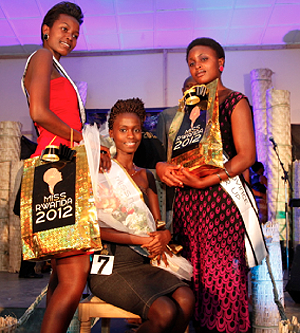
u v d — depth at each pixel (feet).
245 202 5.57
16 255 15.65
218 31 21.42
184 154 5.70
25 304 9.96
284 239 17.62
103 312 5.08
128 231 5.30
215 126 5.42
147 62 22.85
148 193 6.15
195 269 5.85
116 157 6.07
